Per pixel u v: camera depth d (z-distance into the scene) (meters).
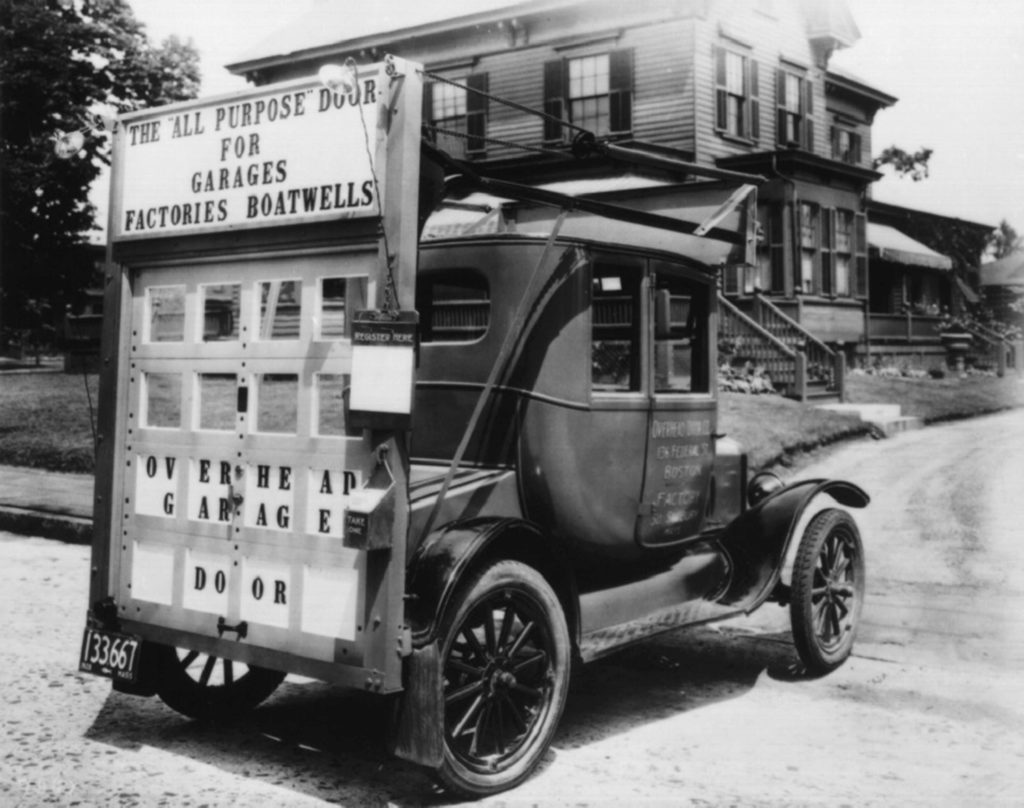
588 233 5.93
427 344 4.68
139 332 4.43
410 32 22.22
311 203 3.84
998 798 3.85
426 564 3.78
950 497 9.66
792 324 18.61
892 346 25.05
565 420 4.50
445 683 3.88
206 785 3.99
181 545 4.22
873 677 5.61
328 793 3.93
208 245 4.15
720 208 5.47
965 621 6.38
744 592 5.52
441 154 3.88
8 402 17.42
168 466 4.29
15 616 6.84
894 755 4.39
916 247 27.47
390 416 3.54
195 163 4.21
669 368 5.45
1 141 21.48
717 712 5.06
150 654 4.49
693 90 19.41
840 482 6.01
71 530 9.81
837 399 17.84
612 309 5.21
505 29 21.44
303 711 5.03
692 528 5.36
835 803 3.84
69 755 4.31
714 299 5.57
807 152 21.03
